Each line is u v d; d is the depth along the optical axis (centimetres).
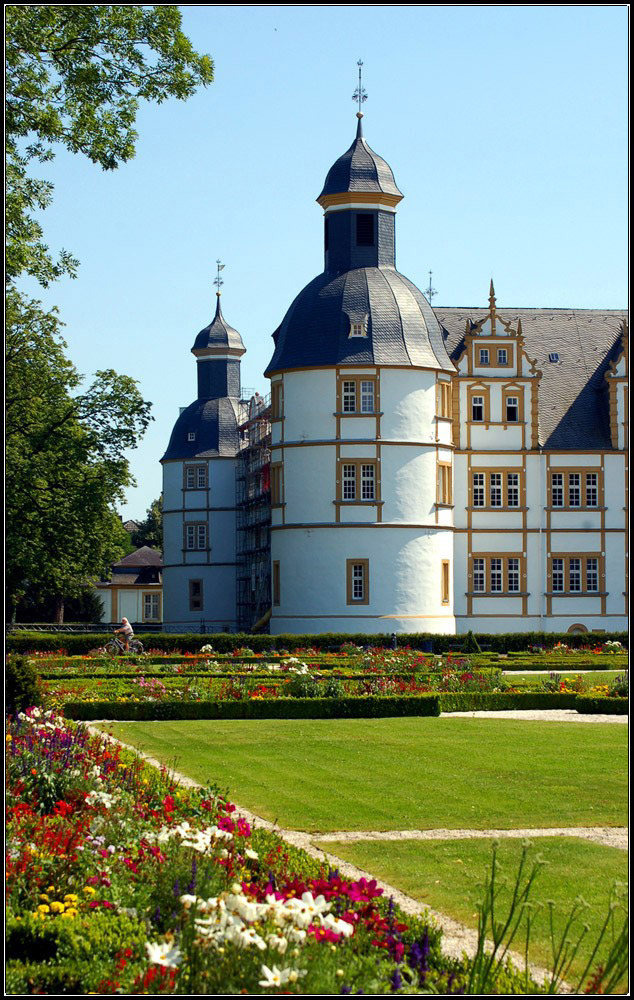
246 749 3275
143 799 2067
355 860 2036
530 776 2822
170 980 1213
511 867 1980
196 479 11000
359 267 8162
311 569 7825
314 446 7850
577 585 8600
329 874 1509
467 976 1302
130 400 6794
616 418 8650
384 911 1461
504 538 8531
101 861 1570
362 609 7744
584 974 1288
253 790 2655
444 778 2803
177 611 10981
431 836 2219
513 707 4344
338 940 1273
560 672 5950
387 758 3106
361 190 8125
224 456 10956
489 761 3047
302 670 4319
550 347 9106
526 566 8538
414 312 8088
